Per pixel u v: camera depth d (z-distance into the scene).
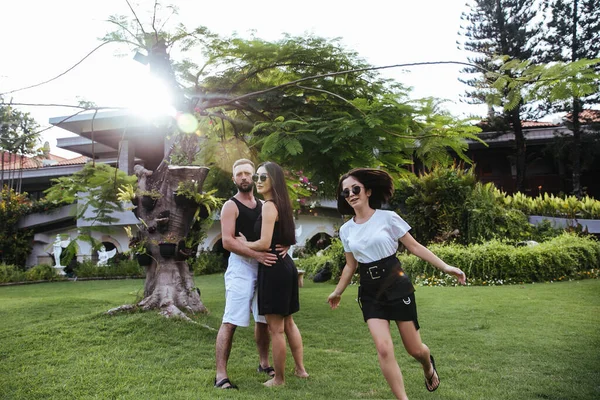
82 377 3.37
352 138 5.09
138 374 3.46
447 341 4.73
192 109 6.18
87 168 5.39
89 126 15.54
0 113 5.20
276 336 3.35
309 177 6.14
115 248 18.06
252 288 3.53
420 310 6.56
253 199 3.86
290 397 3.01
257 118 7.36
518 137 20.69
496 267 9.81
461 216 12.91
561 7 19.05
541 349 4.30
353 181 3.10
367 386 3.32
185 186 5.52
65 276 15.95
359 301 2.97
